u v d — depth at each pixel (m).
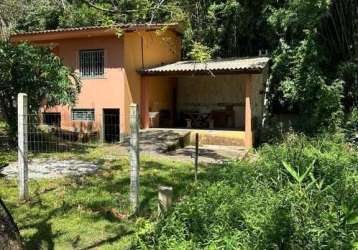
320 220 3.47
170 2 7.20
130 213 6.18
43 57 12.65
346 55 15.59
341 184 4.98
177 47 18.92
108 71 15.61
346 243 3.06
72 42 16.12
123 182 8.26
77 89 13.87
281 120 17.08
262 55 18.50
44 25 18.17
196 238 3.50
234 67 14.74
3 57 12.02
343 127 13.60
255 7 18.30
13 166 9.75
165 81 18.45
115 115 15.75
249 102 14.91
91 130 15.99
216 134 15.35
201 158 11.97
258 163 6.21
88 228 5.65
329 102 14.06
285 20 14.23
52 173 9.06
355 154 7.85
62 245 5.11
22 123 6.86
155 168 9.84
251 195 4.44
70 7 8.68
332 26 15.69
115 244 5.12
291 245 3.14
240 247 3.19
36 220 5.94
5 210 3.17
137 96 16.19
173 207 4.57
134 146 6.27
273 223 3.34
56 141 13.61
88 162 10.41
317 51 14.79
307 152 6.89
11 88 12.23
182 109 19.69
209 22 18.28
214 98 19.19
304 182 4.86
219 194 4.50
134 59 15.95
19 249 3.18
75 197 7.08
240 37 19.75
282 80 16.23
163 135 14.88
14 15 15.77
